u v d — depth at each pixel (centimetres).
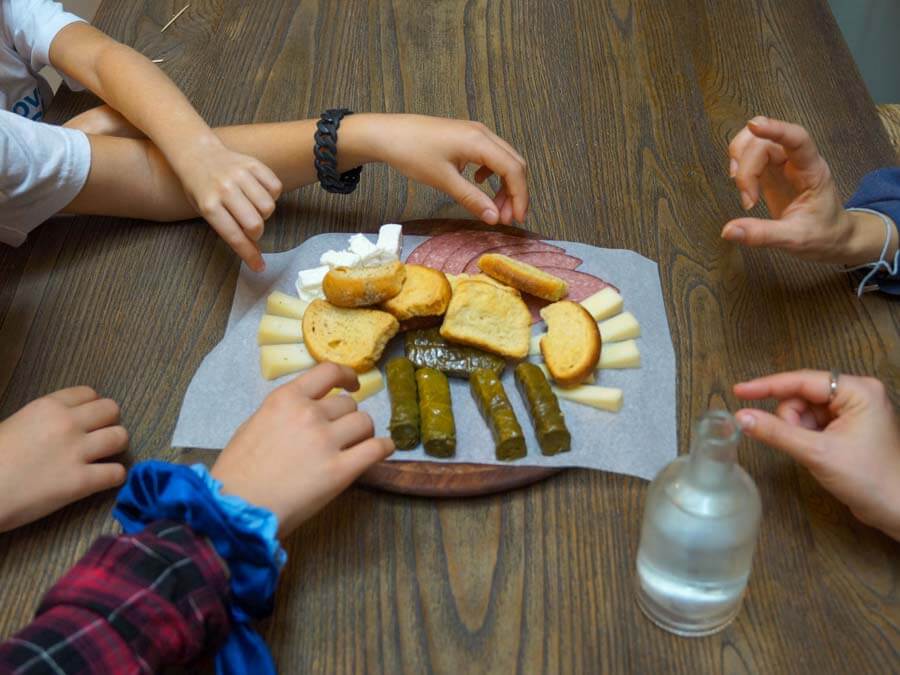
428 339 88
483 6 140
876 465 71
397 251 97
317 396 79
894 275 95
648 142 116
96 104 125
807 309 95
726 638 68
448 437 78
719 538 61
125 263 102
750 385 78
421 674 67
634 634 69
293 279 98
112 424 83
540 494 79
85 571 63
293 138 108
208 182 98
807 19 135
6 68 130
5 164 97
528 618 70
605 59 129
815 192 92
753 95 122
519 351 86
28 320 95
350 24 137
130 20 138
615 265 99
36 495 75
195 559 64
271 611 69
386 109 122
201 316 96
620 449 80
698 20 135
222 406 85
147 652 61
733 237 91
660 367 88
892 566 73
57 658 59
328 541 75
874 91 196
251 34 135
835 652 67
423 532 76
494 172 104
